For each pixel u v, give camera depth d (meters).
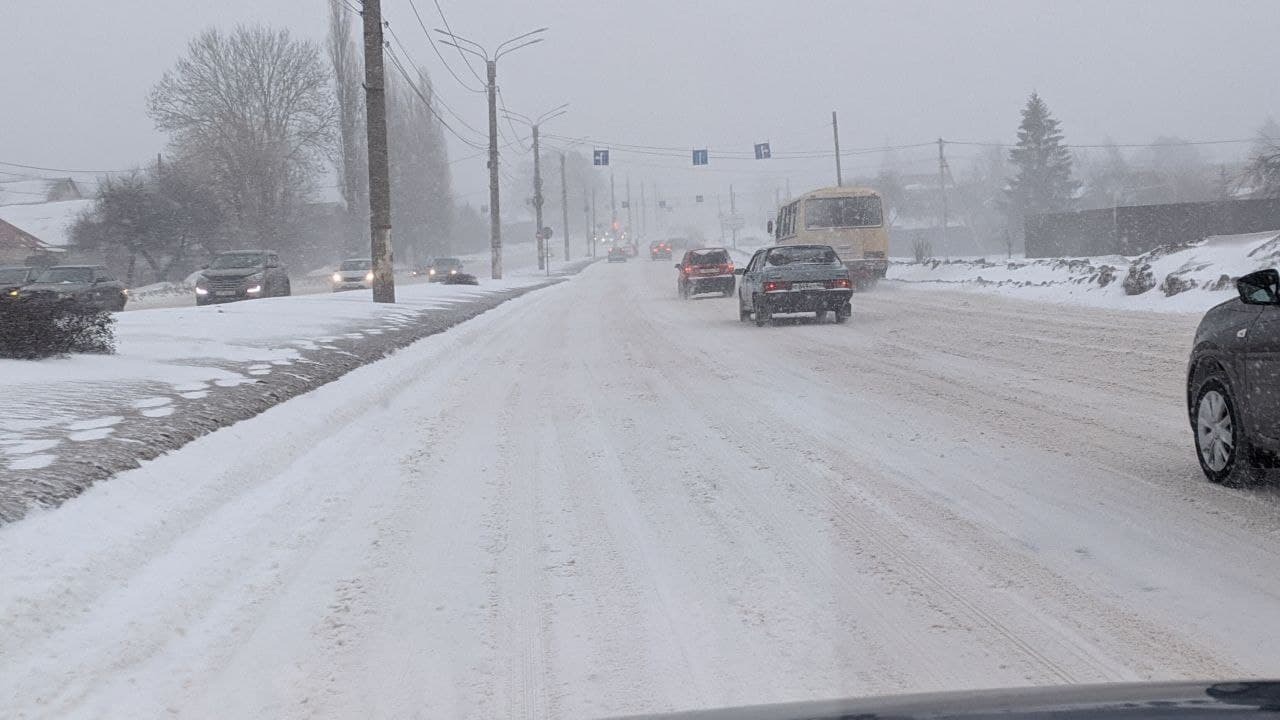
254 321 18.53
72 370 11.01
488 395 11.80
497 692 3.80
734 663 3.99
